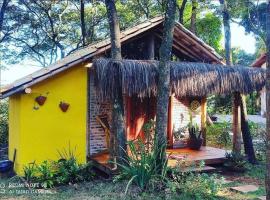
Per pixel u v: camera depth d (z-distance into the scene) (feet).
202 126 43.37
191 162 33.30
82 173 31.73
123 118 30.83
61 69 33.01
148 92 30.40
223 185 30.45
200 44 40.47
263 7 60.34
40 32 85.30
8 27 79.41
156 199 26.18
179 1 72.49
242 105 38.81
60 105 34.76
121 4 79.82
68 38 86.99
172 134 41.37
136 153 29.09
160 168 28.81
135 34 37.06
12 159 37.63
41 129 34.12
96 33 83.82
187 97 42.34
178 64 32.71
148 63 30.78
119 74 29.25
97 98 36.55
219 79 34.04
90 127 36.40
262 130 57.31
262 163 39.42
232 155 35.96
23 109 33.37
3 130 51.31
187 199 26.32
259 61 87.92
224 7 42.68
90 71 36.14
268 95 21.02
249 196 27.66
